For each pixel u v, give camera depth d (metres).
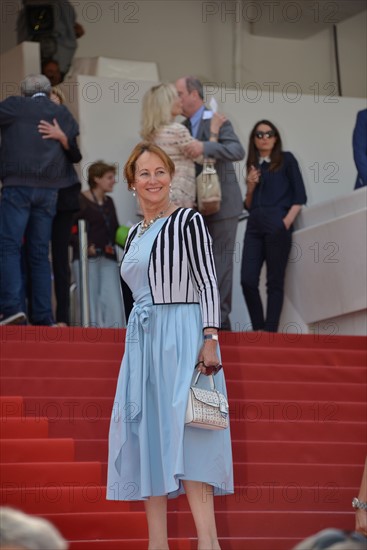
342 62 14.91
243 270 10.97
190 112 10.57
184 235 5.59
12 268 9.41
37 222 9.65
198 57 14.53
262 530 6.58
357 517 4.98
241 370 8.56
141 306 5.61
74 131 9.85
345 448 7.53
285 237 10.92
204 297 5.54
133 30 14.27
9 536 2.46
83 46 14.02
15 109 9.55
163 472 5.39
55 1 12.71
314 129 13.48
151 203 5.73
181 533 6.41
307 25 14.75
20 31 12.86
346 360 9.04
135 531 6.31
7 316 9.37
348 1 14.48
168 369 5.48
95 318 11.30
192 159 10.05
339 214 10.81
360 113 11.25
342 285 10.66
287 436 7.78
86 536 6.28
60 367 8.27
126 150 12.45
